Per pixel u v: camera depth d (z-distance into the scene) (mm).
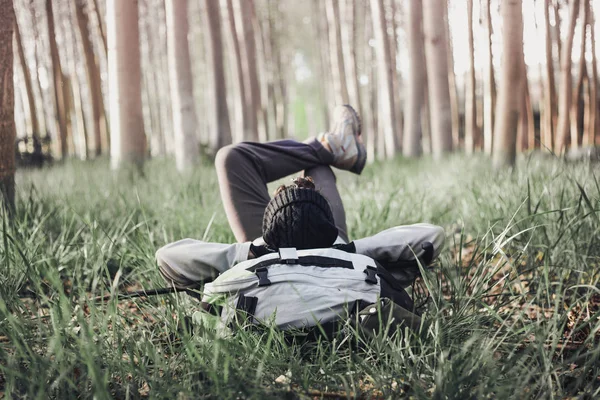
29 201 4461
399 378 2168
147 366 2342
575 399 2068
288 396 2123
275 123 31312
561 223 3396
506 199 4406
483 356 2121
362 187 6746
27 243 3391
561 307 2928
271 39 31125
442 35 13609
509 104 7730
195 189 6039
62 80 18531
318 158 3467
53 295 2783
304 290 2354
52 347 2035
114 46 9750
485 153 11781
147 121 31672
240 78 19938
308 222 2492
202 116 45094
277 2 31156
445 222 5016
